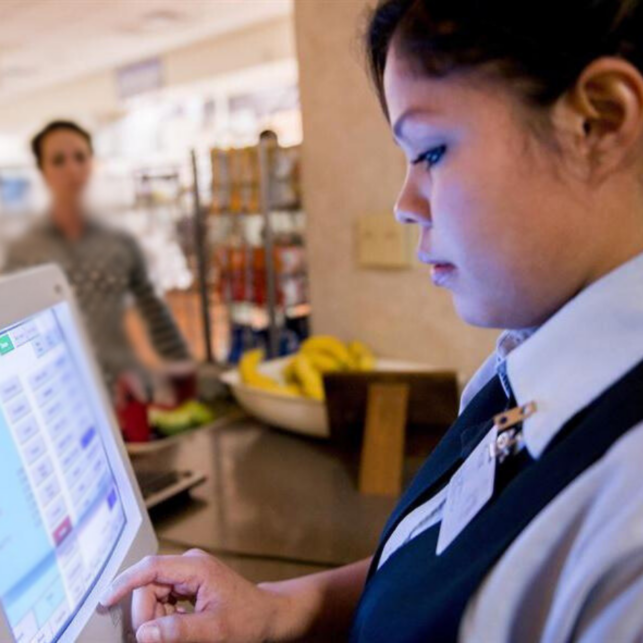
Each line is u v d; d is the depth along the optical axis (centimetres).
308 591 59
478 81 32
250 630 53
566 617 28
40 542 42
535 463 33
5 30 419
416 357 123
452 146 33
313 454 107
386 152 117
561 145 31
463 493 39
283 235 163
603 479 29
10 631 35
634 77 29
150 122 615
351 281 129
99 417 58
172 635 47
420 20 33
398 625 35
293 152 139
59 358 54
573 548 29
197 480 91
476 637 31
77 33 454
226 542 79
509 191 32
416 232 118
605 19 29
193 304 217
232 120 583
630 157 31
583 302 34
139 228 178
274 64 489
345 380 99
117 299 169
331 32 120
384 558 46
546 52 30
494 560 32
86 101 668
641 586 26
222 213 163
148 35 488
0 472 40
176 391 153
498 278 34
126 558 53
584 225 32
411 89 34
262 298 165
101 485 54
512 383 37
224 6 407
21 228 172
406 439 96
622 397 31
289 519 85
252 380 117
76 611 43
